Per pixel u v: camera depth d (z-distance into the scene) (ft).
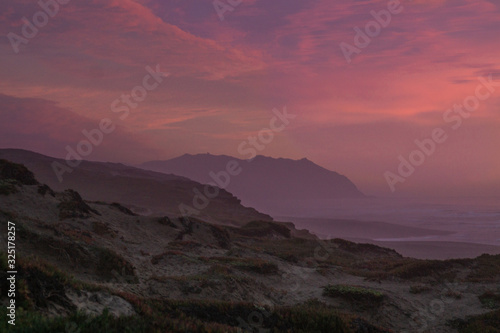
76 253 53.31
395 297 63.82
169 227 115.03
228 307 41.68
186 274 65.72
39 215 80.69
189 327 25.44
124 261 56.95
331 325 39.58
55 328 20.27
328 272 89.20
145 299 39.70
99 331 20.70
